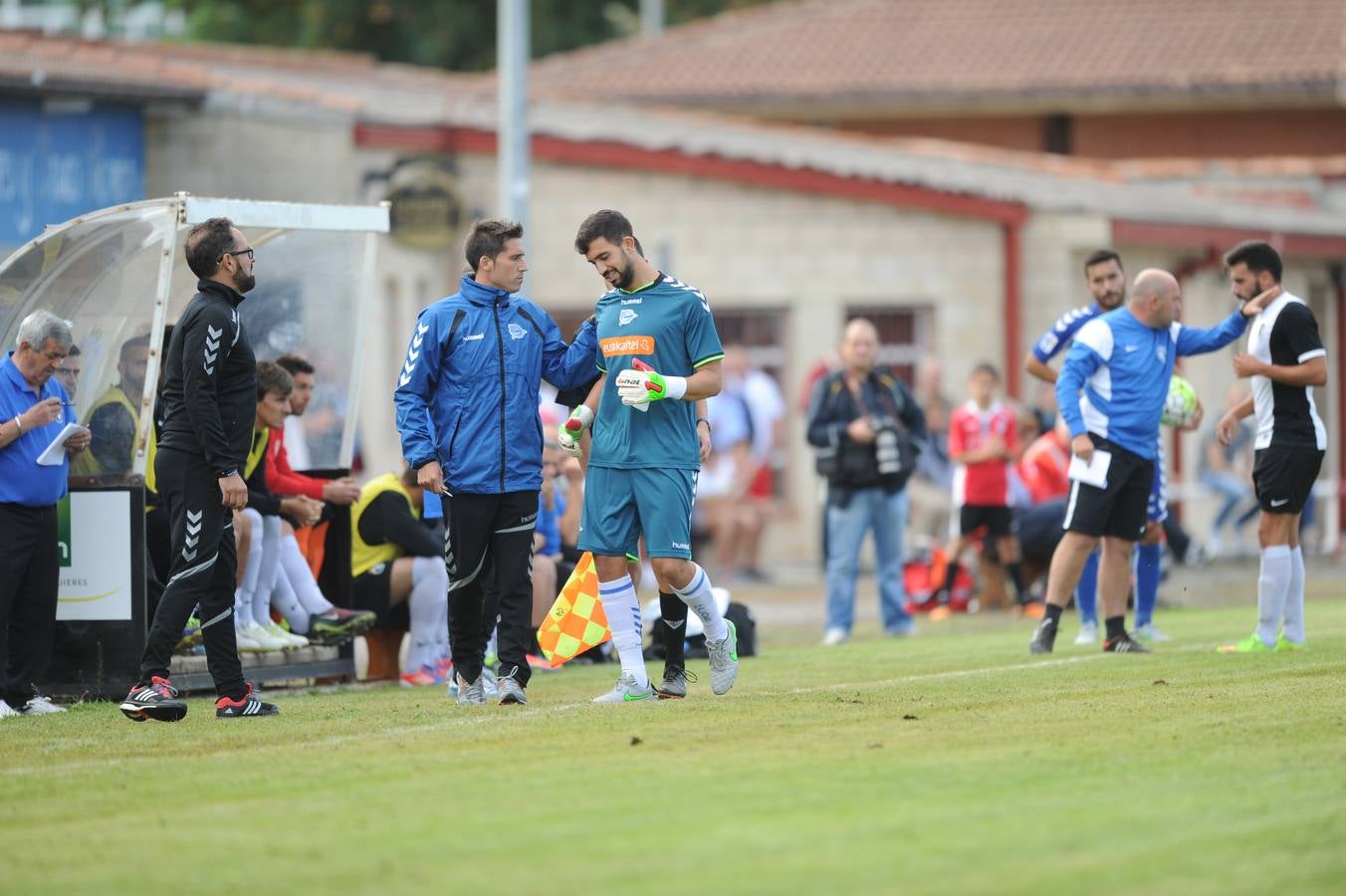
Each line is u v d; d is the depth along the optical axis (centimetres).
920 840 2111
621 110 9975
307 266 4216
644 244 8938
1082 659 4012
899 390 5481
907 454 5434
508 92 7456
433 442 3228
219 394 3145
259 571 3950
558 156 8900
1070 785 2398
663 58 12719
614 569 3309
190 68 8375
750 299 8906
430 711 3250
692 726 2925
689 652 4650
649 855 2061
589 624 3516
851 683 3625
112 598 3638
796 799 2334
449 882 1959
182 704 3169
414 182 8475
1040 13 12531
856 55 12375
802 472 8888
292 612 4078
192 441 3130
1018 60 12069
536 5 15625
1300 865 1991
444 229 8500
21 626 3425
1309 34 11900
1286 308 3897
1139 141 12100
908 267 8925
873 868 1989
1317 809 2247
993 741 2739
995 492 6231
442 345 3234
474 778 2519
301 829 2225
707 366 3170
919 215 8906
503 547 3294
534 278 8938
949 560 6394
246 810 2345
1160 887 1908
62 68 7188
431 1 14962
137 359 3631
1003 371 8944
